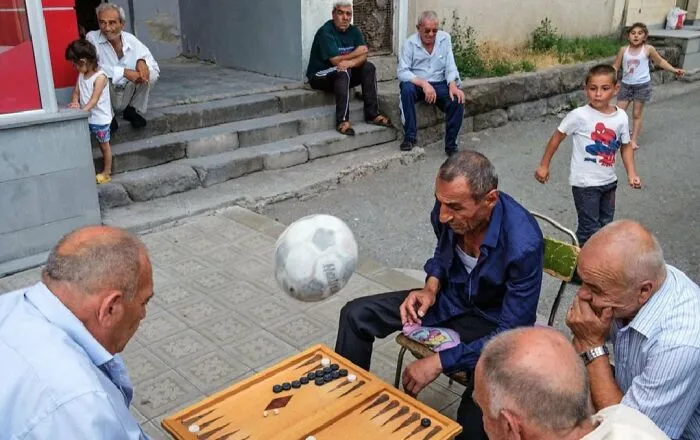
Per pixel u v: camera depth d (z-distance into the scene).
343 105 7.00
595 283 2.09
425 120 7.52
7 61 4.32
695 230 5.43
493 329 2.80
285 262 2.29
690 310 2.04
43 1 5.02
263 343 3.73
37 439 1.51
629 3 11.77
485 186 2.42
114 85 5.73
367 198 6.13
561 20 10.61
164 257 4.73
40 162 4.56
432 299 2.89
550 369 1.46
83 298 1.67
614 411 1.61
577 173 4.51
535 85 8.77
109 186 5.40
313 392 2.35
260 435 2.13
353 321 2.88
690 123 8.95
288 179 6.24
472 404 2.60
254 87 7.34
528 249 2.52
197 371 3.47
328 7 7.58
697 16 13.20
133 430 1.71
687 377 1.98
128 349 3.65
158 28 8.80
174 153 6.04
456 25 8.91
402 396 2.32
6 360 1.57
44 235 4.70
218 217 5.43
